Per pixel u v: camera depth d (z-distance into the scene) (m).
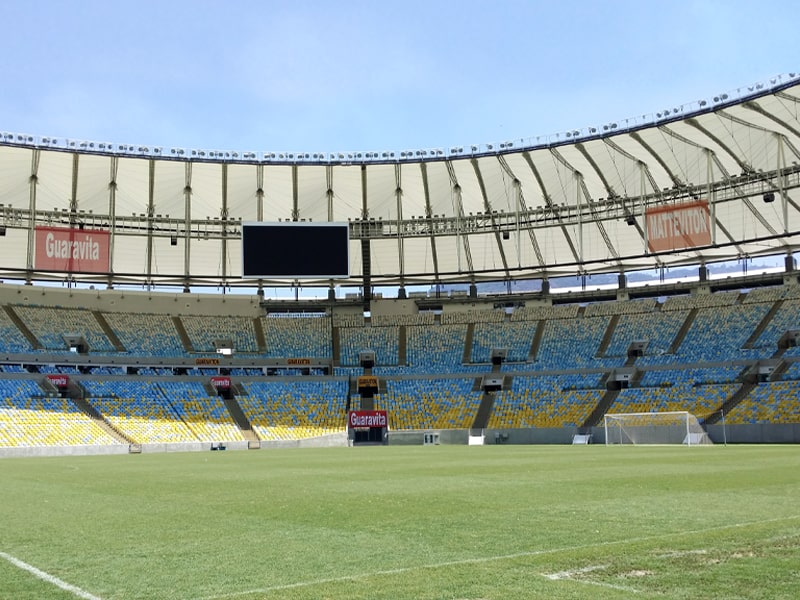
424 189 76.62
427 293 89.62
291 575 10.05
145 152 69.75
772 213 70.00
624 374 75.88
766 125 62.53
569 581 9.21
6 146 66.88
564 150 71.06
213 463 40.81
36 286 80.94
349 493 21.36
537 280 89.06
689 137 66.38
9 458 54.44
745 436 62.00
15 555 12.00
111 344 79.06
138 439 67.81
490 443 71.50
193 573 10.34
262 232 73.12
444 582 9.27
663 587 8.82
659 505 16.94
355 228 76.94
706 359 73.88
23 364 73.19
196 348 82.00
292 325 87.50
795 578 9.14
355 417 75.06
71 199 73.00
